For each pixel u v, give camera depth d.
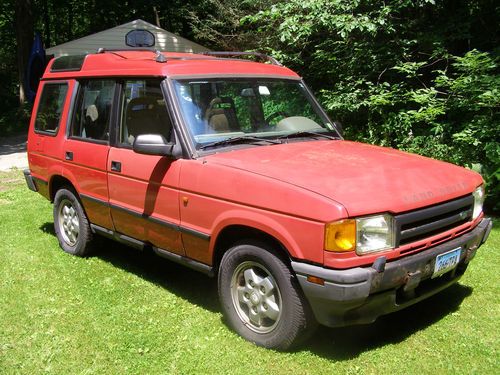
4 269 5.24
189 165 3.92
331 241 3.06
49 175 5.68
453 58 8.48
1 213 7.51
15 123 20.58
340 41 9.16
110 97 4.83
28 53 21.50
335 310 3.16
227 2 14.77
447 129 8.00
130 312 4.25
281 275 3.40
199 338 3.80
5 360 3.57
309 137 4.61
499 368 3.34
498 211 7.04
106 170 4.76
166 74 4.21
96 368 3.46
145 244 4.57
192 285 4.80
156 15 25.84
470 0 8.88
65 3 29.70
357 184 3.33
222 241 3.88
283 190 3.32
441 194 3.50
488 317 4.04
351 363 3.42
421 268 3.32
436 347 3.60
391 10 8.66
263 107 4.58
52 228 6.75
